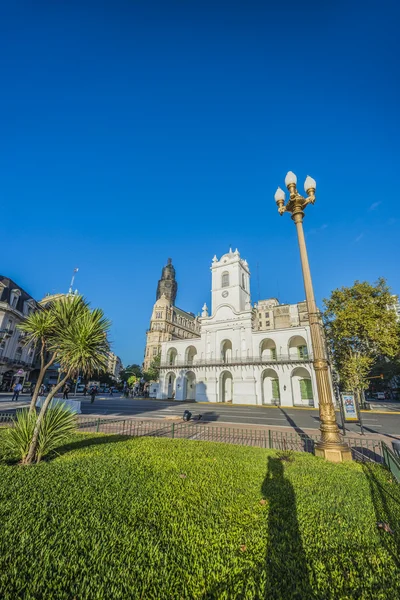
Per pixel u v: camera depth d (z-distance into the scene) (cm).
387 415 2317
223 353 4478
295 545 346
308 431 1415
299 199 942
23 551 318
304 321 5553
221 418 1966
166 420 1684
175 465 663
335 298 2908
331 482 577
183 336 9131
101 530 364
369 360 2581
